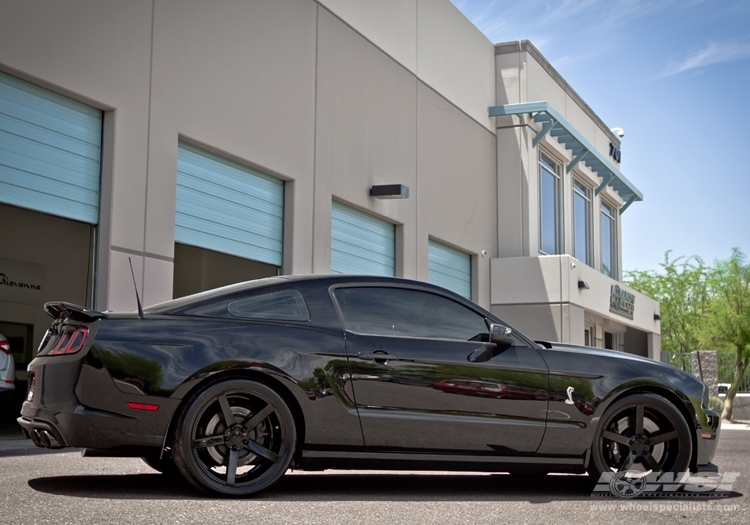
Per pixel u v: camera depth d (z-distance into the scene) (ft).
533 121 71.46
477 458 17.97
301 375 16.81
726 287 82.64
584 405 18.60
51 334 16.85
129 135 34.45
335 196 48.57
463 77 65.51
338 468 17.31
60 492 15.97
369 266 52.75
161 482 17.93
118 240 33.73
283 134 44.06
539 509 16.31
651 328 93.66
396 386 17.46
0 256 35.14
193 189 38.63
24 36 30.04
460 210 63.82
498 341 18.26
